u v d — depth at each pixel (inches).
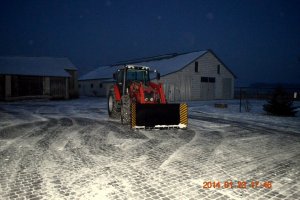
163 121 337.4
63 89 1168.2
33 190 146.1
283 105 539.2
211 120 458.3
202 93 1200.2
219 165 194.1
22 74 1048.8
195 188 151.7
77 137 288.2
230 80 1307.8
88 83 1694.1
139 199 136.9
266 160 209.3
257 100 1245.7
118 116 460.8
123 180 161.8
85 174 171.0
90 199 136.3
